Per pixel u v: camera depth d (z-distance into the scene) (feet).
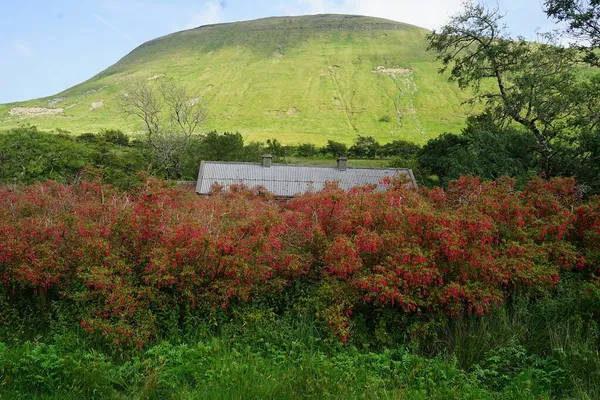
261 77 623.36
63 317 19.02
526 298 21.01
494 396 15.70
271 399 14.71
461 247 19.66
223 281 19.38
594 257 22.48
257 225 19.70
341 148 232.73
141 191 24.00
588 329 18.89
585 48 66.08
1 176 74.08
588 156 57.98
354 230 22.11
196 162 144.15
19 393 14.97
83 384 15.35
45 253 19.61
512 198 24.43
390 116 485.56
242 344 18.47
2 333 19.27
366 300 19.57
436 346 19.16
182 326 19.88
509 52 74.84
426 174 105.81
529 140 65.00
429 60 643.04
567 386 16.48
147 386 15.07
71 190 32.37
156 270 18.99
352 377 15.88
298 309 19.66
